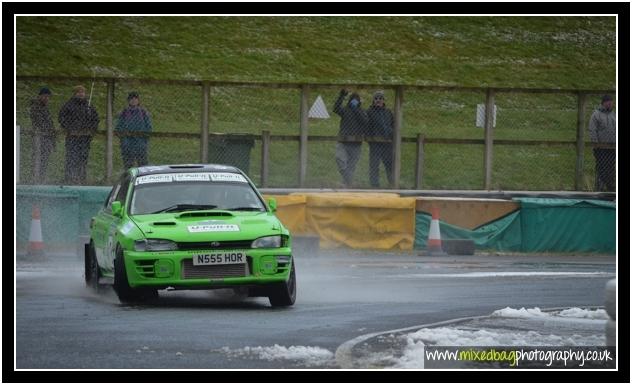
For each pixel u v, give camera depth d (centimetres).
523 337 2283
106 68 8081
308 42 9238
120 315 2538
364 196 4531
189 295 3036
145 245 2650
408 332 2338
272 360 1988
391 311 2697
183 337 2219
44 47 8238
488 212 4653
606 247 4691
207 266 2641
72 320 2452
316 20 9750
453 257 4391
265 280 2661
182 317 2508
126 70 8100
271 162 6222
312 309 2706
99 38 8606
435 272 3744
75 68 7969
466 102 7625
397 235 4538
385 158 4859
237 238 2664
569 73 9238
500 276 3634
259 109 7200
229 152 4794
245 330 2327
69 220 4334
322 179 6100
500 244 4656
